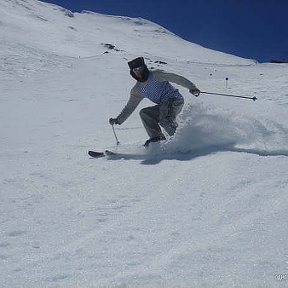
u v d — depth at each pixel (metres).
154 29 156.50
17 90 19.83
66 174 5.18
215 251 2.77
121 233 3.21
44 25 76.94
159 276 2.47
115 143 7.45
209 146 5.80
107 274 2.55
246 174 4.35
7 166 5.88
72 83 21.84
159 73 6.12
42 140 8.93
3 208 3.97
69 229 3.38
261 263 2.56
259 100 13.27
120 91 18.94
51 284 2.45
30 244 3.11
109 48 66.00
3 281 2.52
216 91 16.94
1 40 33.16
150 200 4.01
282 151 5.31
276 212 3.36
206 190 4.07
